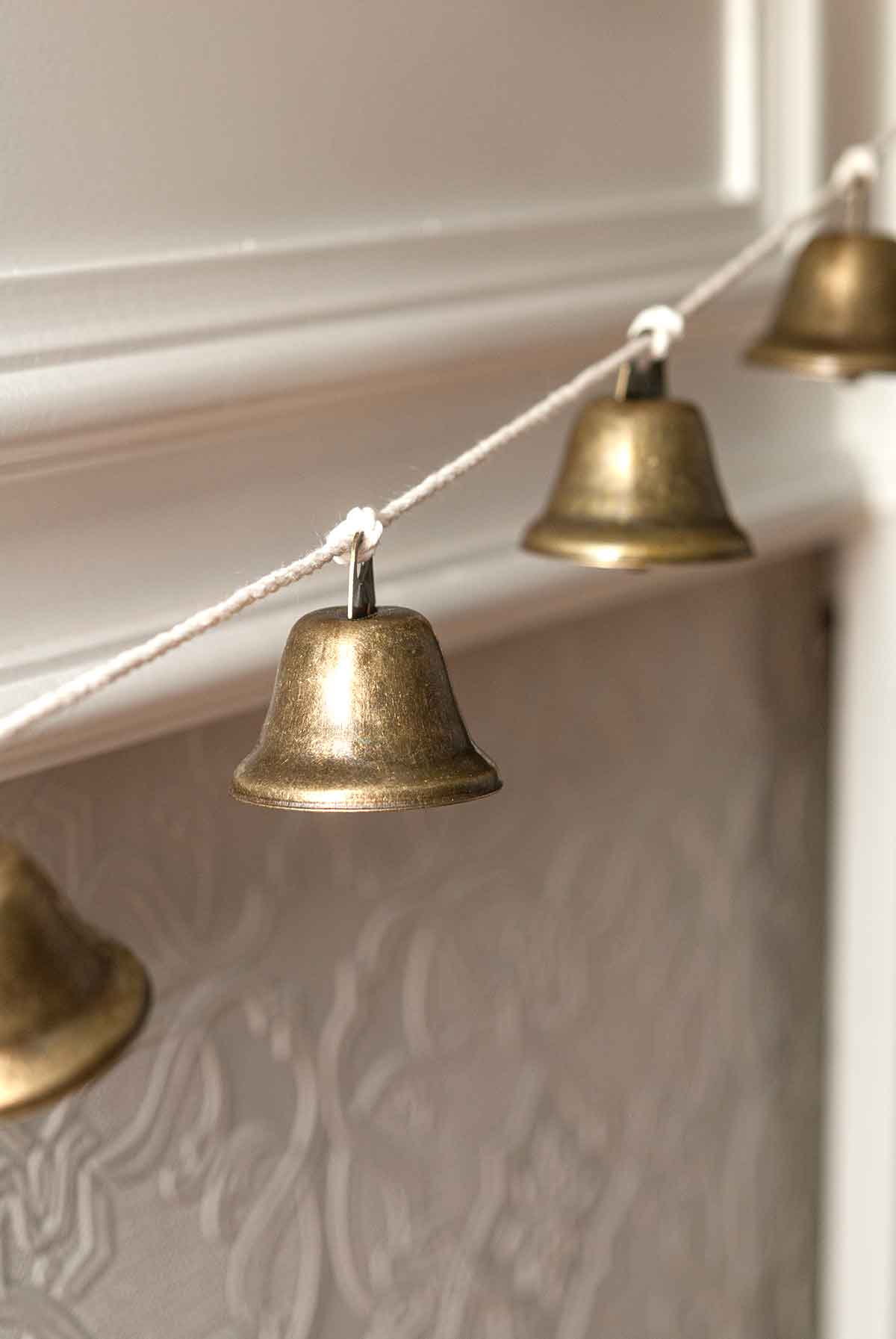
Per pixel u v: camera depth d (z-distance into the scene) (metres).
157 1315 0.55
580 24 0.57
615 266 0.58
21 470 0.49
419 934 0.60
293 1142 0.58
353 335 0.53
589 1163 0.65
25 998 0.40
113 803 0.53
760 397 0.63
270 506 0.53
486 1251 0.63
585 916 0.64
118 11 0.49
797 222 0.55
